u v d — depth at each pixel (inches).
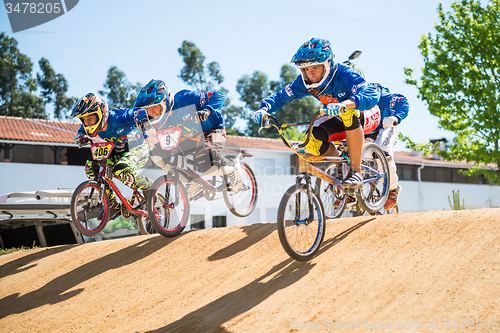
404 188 1125.7
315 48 158.6
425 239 149.0
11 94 1683.1
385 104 213.8
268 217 934.4
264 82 1984.5
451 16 650.8
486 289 113.0
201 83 1891.0
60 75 1785.2
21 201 341.1
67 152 856.3
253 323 128.7
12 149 821.2
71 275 223.0
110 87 1788.9
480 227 143.9
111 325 153.5
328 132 175.3
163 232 220.8
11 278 242.4
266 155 969.5
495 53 605.6
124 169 228.8
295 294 141.2
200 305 152.8
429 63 635.5
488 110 591.5
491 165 1293.1
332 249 165.3
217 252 198.2
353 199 196.7
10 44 1707.7
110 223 363.6
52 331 158.1
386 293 125.9
